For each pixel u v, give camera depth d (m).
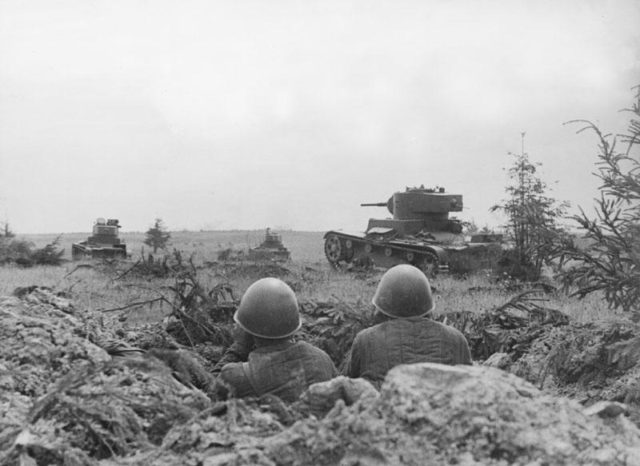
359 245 30.78
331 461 2.87
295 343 4.89
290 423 3.46
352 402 3.51
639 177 6.79
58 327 5.51
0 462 3.30
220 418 3.35
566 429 2.87
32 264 31.86
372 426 2.86
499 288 18.70
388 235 29.02
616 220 6.91
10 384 4.61
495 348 9.28
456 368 3.03
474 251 25.69
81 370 3.71
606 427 2.96
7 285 18.95
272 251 35.81
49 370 4.98
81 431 3.66
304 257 43.97
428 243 27.31
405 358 5.26
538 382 7.52
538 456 2.75
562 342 7.59
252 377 4.68
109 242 36.94
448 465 2.72
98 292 16.55
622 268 7.04
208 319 9.61
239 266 23.39
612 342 7.26
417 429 2.83
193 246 54.16
